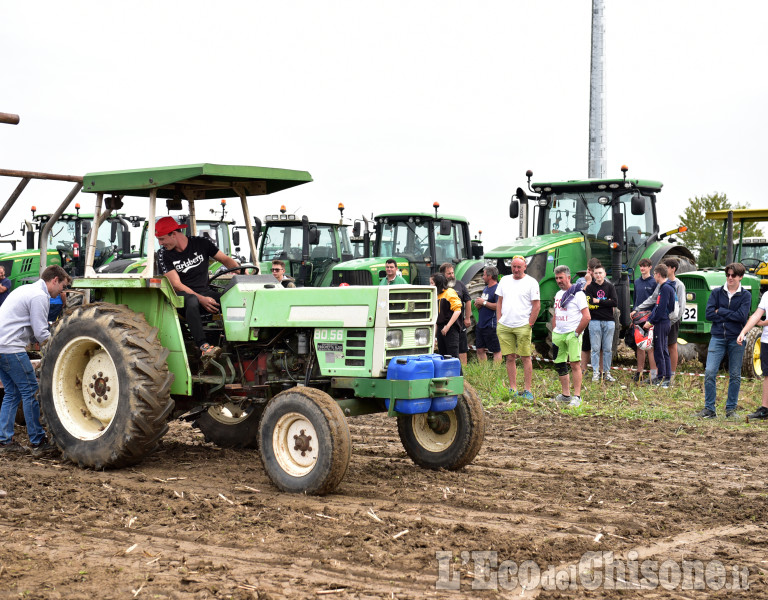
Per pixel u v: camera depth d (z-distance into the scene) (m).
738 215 14.47
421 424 6.69
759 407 9.15
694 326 12.77
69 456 6.57
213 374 6.73
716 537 4.80
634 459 7.05
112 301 6.96
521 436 8.09
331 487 5.59
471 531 4.79
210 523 4.91
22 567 4.13
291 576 4.05
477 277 14.95
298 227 16.88
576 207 14.38
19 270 16.95
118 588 3.87
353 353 6.01
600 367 11.81
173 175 6.32
